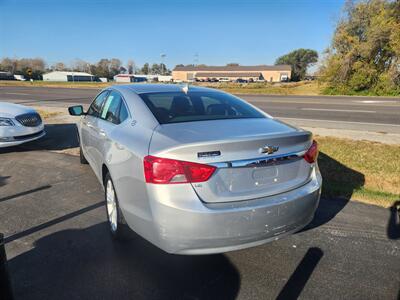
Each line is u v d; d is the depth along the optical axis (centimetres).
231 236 224
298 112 1304
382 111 1331
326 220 353
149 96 324
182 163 214
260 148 231
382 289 244
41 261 276
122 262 275
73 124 1012
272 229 240
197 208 214
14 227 336
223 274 261
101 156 337
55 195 424
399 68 2636
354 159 577
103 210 378
